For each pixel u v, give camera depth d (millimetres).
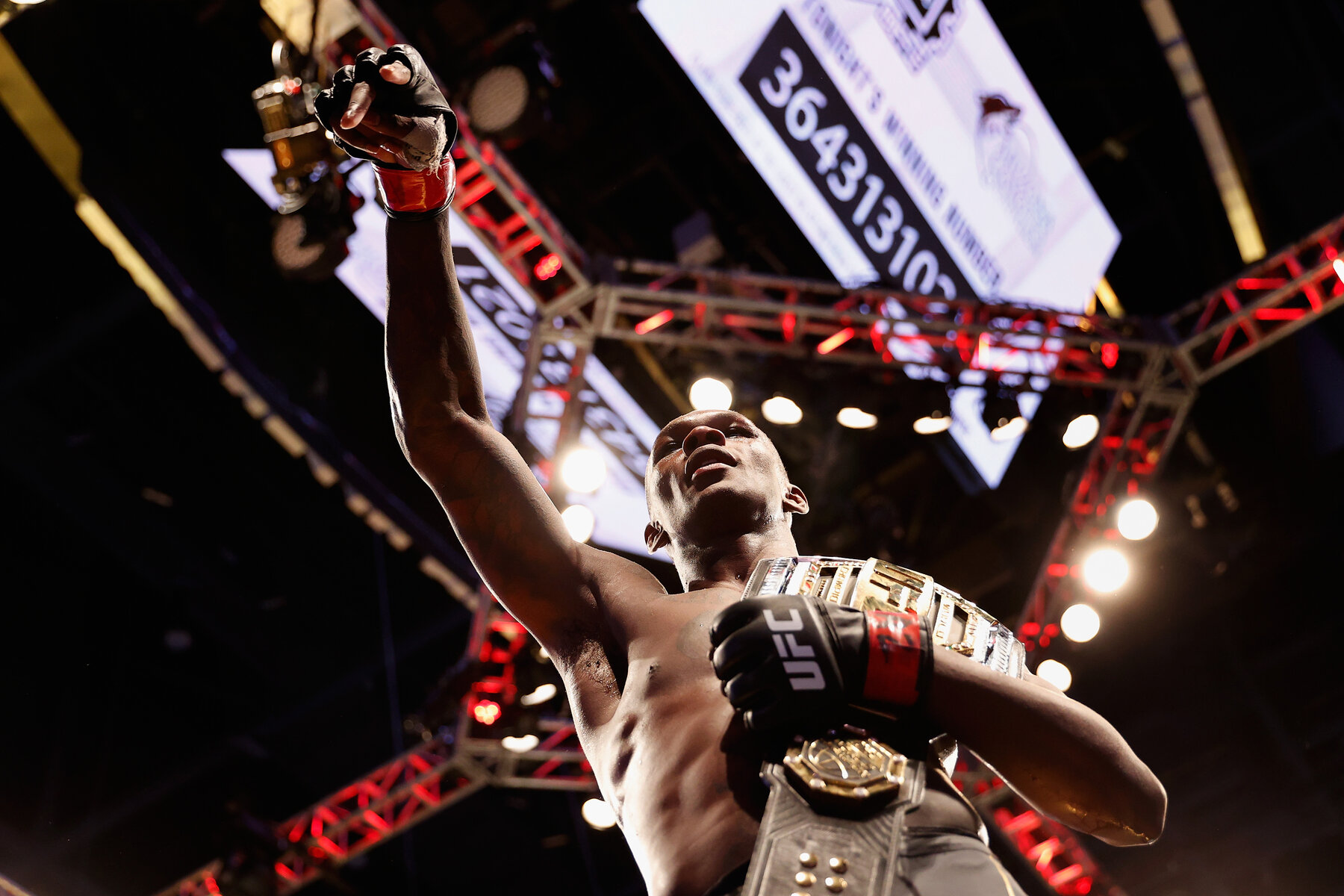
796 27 7129
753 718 1358
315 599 10203
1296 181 9195
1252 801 11992
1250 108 8750
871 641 1386
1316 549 10555
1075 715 1455
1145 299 9812
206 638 10188
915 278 7645
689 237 7777
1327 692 11305
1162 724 11695
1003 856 9633
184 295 8102
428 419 1843
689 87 7559
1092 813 1458
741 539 1937
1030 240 8242
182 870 10492
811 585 1612
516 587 1823
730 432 2121
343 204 6562
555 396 7625
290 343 8523
